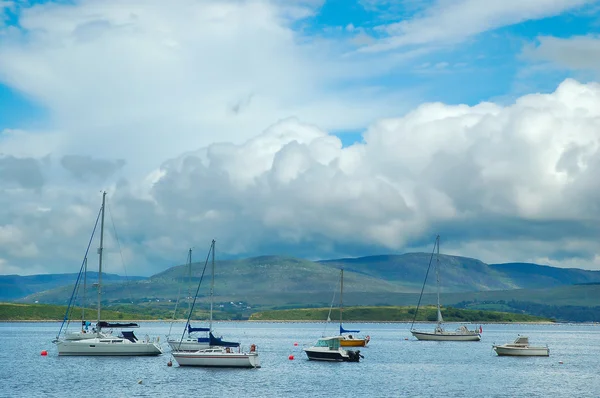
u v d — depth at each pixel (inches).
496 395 3700.8
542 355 6323.8
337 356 5521.7
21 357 5664.4
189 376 4234.7
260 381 4097.0
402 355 6530.5
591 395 3720.5
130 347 5231.3
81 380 4050.2
